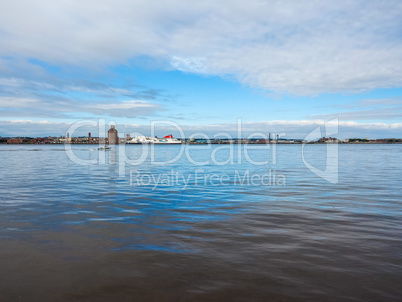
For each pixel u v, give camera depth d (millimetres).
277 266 6270
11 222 9789
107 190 16969
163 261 6535
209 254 6977
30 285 5402
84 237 8250
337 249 7293
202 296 5012
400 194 15414
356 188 17578
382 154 70812
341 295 5055
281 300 4891
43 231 8789
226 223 9789
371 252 7082
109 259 6652
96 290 5219
